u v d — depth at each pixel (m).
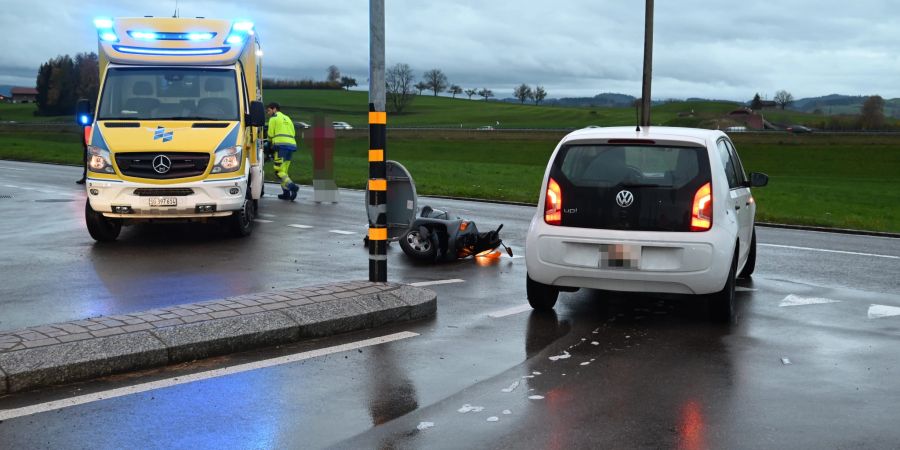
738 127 145.88
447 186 25.83
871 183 56.62
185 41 13.33
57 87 145.12
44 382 5.57
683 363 6.35
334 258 11.19
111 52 13.02
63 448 4.55
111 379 5.78
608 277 7.59
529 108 193.25
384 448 4.59
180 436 4.75
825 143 88.19
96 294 8.62
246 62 14.38
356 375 5.95
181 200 11.98
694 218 7.47
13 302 8.19
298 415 5.11
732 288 7.76
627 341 7.00
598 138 7.84
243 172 12.56
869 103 124.31
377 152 8.21
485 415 5.14
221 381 5.77
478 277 9.95
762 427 4.97
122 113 12.61
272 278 9.66
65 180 23.84
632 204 7.57
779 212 21.50
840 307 8.47
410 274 10.10
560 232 7.73
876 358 6.53
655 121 161.12
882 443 4.73
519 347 6.77
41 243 12.25
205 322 6.59
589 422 5.03
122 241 12.59
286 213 16.75
